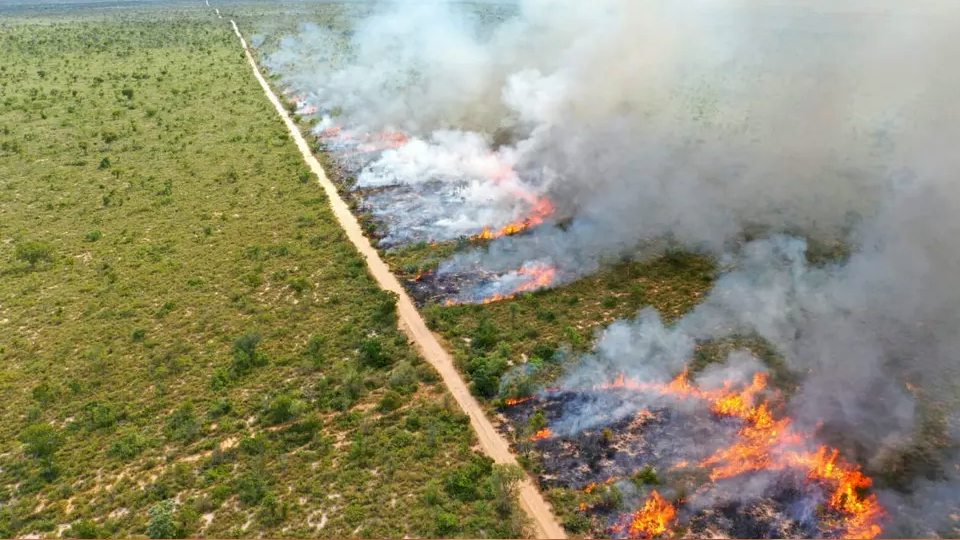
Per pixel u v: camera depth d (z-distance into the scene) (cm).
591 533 3538
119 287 6134
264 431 4322
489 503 3700
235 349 5125
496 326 5325
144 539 3556
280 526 3628
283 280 6159
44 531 3678
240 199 8044
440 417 4353
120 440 4272
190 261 6575
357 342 5166
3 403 4706
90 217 7688
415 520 3606
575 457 4031
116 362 5081
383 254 6600
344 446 4181
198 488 3903
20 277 6456
